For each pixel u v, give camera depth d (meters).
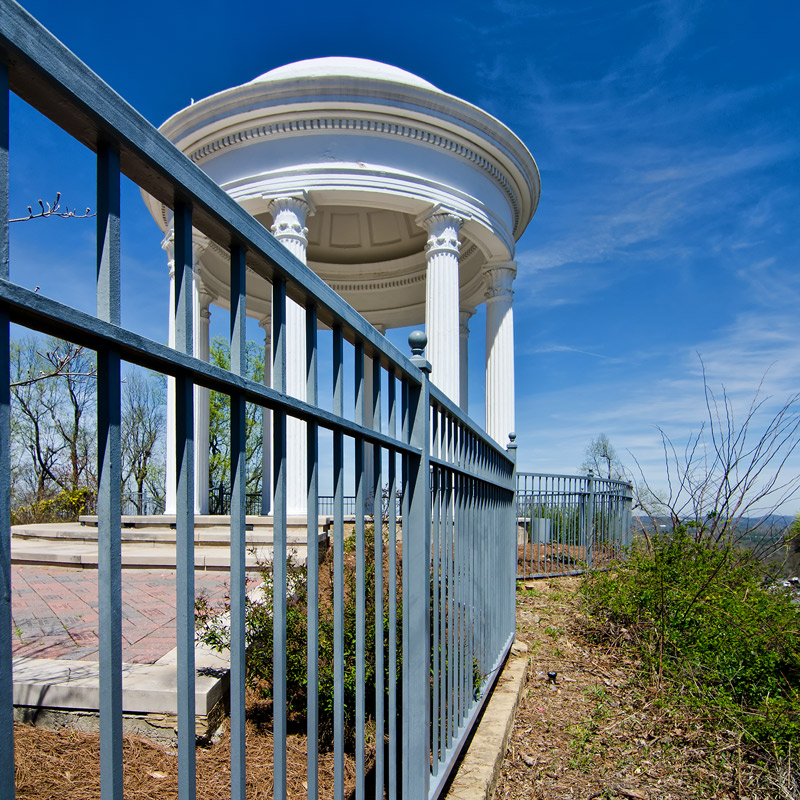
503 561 5.50
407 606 2.54
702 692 4.89
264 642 3.72
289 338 9.99
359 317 1.86
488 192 12.72
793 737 4.11
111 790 0.85
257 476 24.36
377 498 2.07
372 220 16.33
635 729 4.59
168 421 12.03
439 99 11.12
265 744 3.45
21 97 0.82
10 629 0.71
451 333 11.68
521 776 3.86
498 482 4.88
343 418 1.75
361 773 1.93
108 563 0.87
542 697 5.21
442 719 2.98
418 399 2.62
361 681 1.95
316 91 10.77
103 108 0.86
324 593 5.27
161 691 3.23
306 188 11.03
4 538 0.71
